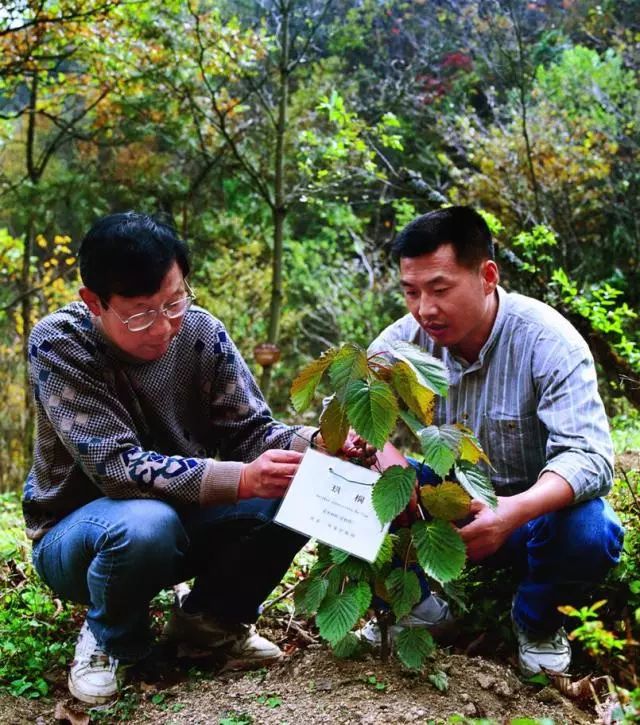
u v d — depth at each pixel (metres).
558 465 2.54
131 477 2.61
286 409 9.80
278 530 2.83
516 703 2.52
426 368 2.34
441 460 2.25
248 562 2.86
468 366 2.88
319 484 2.38
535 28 10.65
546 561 2.69
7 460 8.52
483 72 10.78
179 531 2.68
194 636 2.97
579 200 9.23
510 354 2.81
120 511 2.61
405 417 2.35
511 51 9.12
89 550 2.67
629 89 9.59
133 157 9.12
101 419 2.67
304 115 9.89
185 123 8.72
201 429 3.03
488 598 3.06
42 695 2.81
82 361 2.69
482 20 9.94
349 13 11.19
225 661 2.97
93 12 6.51
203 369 2.92
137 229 2.51
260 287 10.43
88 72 7.94
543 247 6.53
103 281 2.50
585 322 5.06
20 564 3.86
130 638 2.73
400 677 2.53
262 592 2.93
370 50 11.66
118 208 9.51
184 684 2.75
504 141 9.19
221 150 8.82
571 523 2.64
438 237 2.64
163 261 2.51
